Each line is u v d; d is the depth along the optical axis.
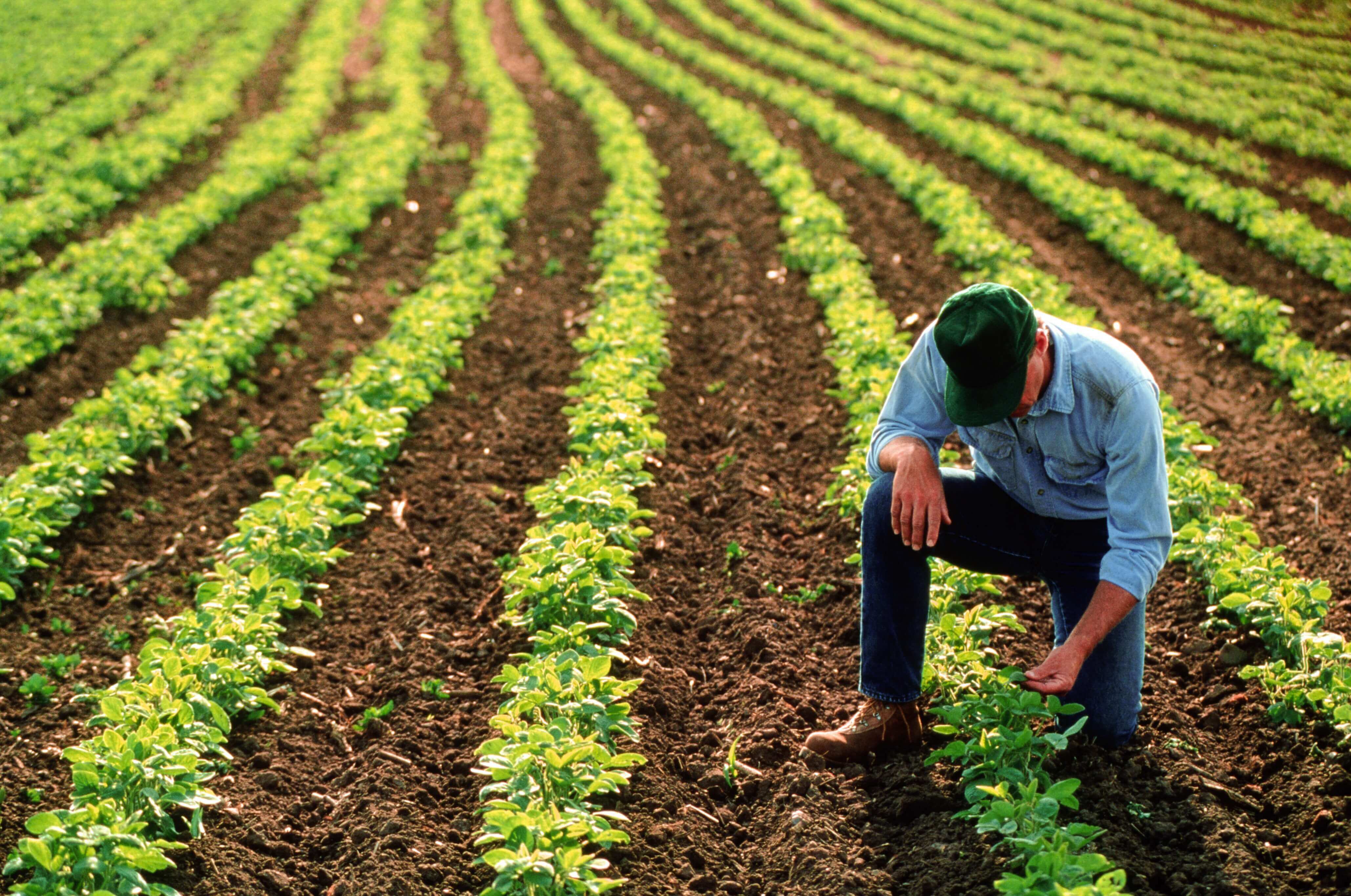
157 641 4.72
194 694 4.46
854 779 4.22
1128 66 22.22
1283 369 8.27
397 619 5.72
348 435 7.20
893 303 10.16
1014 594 5.55
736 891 3.82
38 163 14.70
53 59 22.30
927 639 4.69
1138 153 14.74
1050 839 3.39
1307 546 6.14
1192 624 5.32
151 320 10.23
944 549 4.13
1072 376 3.63
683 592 5.92
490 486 7.13
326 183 14.69
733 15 30.02
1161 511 3.61
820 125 17.02
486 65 22.91
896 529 3.86
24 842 3.42
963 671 4.49
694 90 19.98
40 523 6.22
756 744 4.51
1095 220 11.83
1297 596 4.81
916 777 4.14
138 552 6.66
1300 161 15.25
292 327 9.90
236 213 13.33
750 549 6.14
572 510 5.86
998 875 3.55
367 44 27.02
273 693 5.06
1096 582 4.00
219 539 6.77
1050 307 8.90
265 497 6.25
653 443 7.02
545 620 5.00
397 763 4.48
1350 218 12.30
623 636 5.00
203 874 3.90
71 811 3.57
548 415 8.23
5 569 5.91
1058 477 3.85
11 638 5.71
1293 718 4.35
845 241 10.91
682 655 5.35
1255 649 5.00
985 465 4.10
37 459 7.01
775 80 21.17
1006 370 3.41
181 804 3.79
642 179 13.74
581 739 3.88
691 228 12.63
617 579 5.14
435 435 7.87
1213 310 9.41
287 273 10.50
